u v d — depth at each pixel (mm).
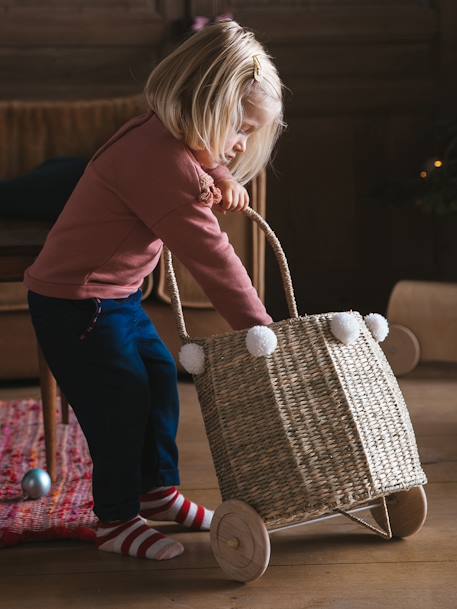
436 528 1795
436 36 3826
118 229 1631
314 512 1538
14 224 2541
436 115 3859
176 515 1831
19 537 1779
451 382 2994
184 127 1575
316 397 1567
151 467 1812
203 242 1571
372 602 1502
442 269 3920
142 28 3658
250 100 1594
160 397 1804
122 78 3682
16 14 3586
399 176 3869
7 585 1609
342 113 3818
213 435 1639
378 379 1643
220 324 2980
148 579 1615
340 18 3762
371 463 1567
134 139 1615
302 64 3768
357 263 3900
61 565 1685
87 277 1655
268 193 3820
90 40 3643
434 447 2316
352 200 3867
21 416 2652
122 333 1687
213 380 1608
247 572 1564
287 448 1545
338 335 1595
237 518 1567
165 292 2939
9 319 2957
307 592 1544
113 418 1688
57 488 2088
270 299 3859
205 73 1554
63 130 3258
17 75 3623
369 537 1759
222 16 3584
